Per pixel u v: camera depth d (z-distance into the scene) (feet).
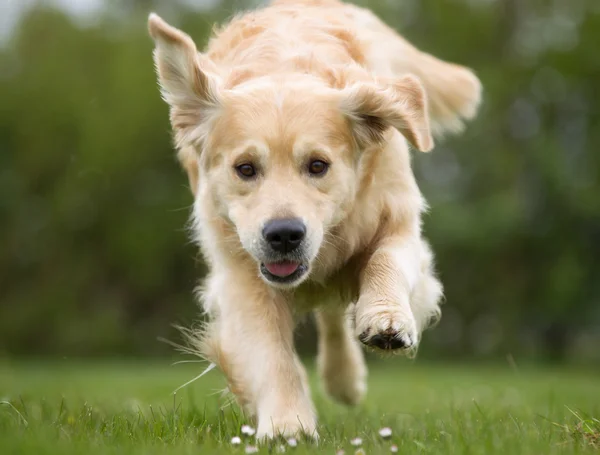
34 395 30.17
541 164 104.94
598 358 104.99
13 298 119.24
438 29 118.11
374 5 110.42
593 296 106.83
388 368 80.38
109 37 122.01
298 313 21.97
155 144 113.19
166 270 115.24
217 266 20.56
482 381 47.60
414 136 19.31
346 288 21.58
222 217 19.61
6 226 121.29
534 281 107.14
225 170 19.13
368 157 20.06
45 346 116.47
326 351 26.11
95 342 110.11
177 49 19.34
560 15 114.93
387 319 17.95
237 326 19.43
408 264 19.69
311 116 18.89
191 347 20.84
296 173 18.74
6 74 124.77
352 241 20.21
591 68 110.63
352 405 26.76
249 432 17.84
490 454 15.57
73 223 117.91
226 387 21.88
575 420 20.33
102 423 19.29
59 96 119.96
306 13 22.74
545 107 113.80
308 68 20.45
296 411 18.22
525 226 104.53
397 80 20.38
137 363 95.45
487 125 110.42
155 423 18.92
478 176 109.50
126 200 116.47
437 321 22.24
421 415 24.08
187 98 19.76
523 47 115.24
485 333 108.37
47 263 119.96
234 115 19.07
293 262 18.40
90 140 114.21
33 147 120.78
